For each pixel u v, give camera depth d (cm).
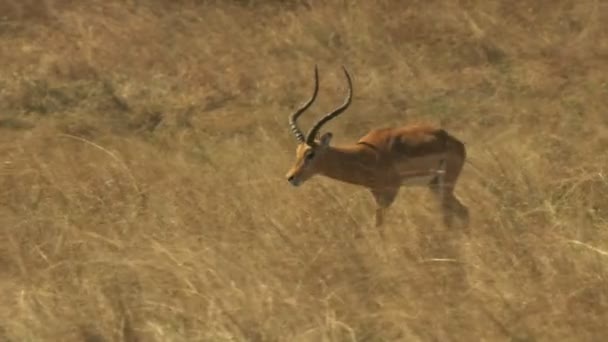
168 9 5350
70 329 2061
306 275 2273
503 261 2294
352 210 2759
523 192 2836
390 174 2853
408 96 4266
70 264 2350
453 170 2962
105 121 4031
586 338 1977
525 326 2009
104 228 2633
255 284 2198
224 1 5403
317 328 1998
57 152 3378
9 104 4178
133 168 3138
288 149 3484
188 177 3048
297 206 2700
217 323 2030
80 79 4462
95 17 5228
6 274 2352
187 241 2477
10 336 2020
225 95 4334
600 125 3625
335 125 3953
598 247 2392
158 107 4191
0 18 5269
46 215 2720
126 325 2069
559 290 2138
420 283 2208
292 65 4625
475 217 2667
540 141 3422
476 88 4344
